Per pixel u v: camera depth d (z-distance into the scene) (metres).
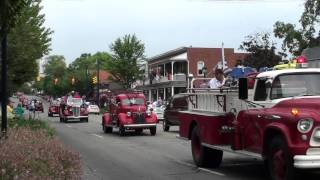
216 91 13.94
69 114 47.38
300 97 10.75
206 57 70.75
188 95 16.05
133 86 79.94
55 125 42.03
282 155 10.26
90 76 110.75
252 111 11.74
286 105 10.68
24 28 26.56
